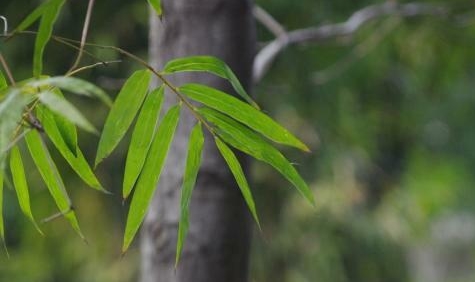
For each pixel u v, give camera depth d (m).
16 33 2.59
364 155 10.21
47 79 2.32
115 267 9.74
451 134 13.62
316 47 9.17
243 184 2.91
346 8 9.39
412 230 10.87
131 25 9.23
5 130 2.21
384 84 10.40
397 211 10.80
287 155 9.48
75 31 9.12
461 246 18.14
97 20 9.15
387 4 6.73
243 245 4.13
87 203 9.59
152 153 2.81
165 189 4.09
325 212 9.94
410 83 10.28
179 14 4.04
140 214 2.84
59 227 9.70
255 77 4.83
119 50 2.66
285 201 9.91
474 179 14.39
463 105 12.23
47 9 2.57
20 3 9.04
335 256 10.05
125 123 2.67
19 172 2.86
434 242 12.64
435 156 13.00
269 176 9.70
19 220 9.93
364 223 10.29
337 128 9.89
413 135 11.75
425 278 16.56
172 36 4.05
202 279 4.08
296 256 9.99
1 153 2.19
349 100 9.66
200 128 2.87
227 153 2.88
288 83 9.38
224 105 2.76
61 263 9.90
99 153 2.64
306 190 2.84
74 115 2.18
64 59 9.05
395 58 9.11
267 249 9.84
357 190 10.02
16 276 10.06
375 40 8.09
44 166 2.79
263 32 9.08
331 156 9.95
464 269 18.94
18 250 10.48
